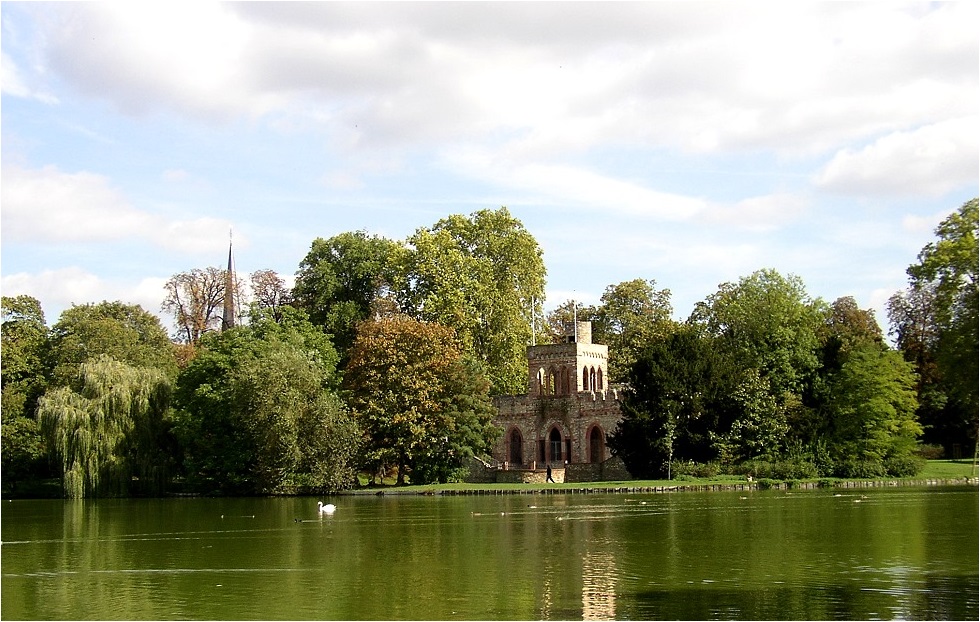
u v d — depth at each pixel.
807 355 112.69
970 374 53.88
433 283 121.06
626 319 138.50
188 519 71.19
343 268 128.25
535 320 129.62
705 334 120.88
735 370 104.12
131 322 132.88
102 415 95.56
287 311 116.94
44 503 90.31
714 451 102.56
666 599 37.03
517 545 51.88
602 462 108.38
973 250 52.47
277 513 75.12
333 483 96.62
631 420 102.44
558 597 37.66
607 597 37.56
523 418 119.81
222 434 101.38
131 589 41.00
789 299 118.75
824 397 108.56
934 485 93.94
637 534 55.66
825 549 48.56
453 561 46.69
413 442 100.38
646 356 104.06
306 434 96.75
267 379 96.31
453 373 104.38
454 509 75.44
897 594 37.44
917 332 126.94
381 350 102.81
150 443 98.50
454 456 104.12
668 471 101.12
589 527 59.66
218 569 45.72
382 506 80.38
